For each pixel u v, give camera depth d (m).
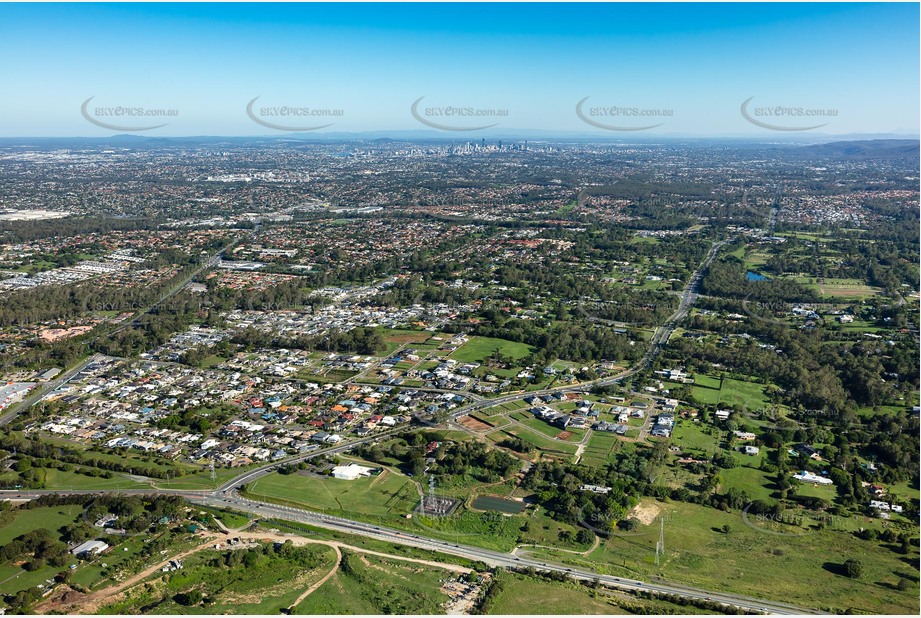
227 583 161.25
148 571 165.25
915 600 156.00
